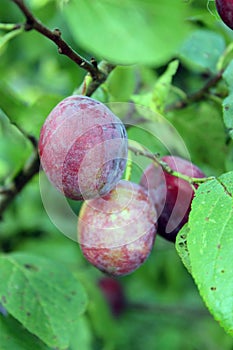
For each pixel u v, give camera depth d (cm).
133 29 44
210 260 48
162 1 44
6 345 57
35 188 77
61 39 51
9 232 79
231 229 49
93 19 45
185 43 65
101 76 53
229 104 54
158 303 93
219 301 47
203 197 50
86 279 79
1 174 77
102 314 78
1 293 58
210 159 65
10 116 62
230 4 50
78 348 68
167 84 62
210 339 93
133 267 53
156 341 94
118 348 91
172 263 88
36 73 88
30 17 51
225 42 68
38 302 58
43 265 61
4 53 77
